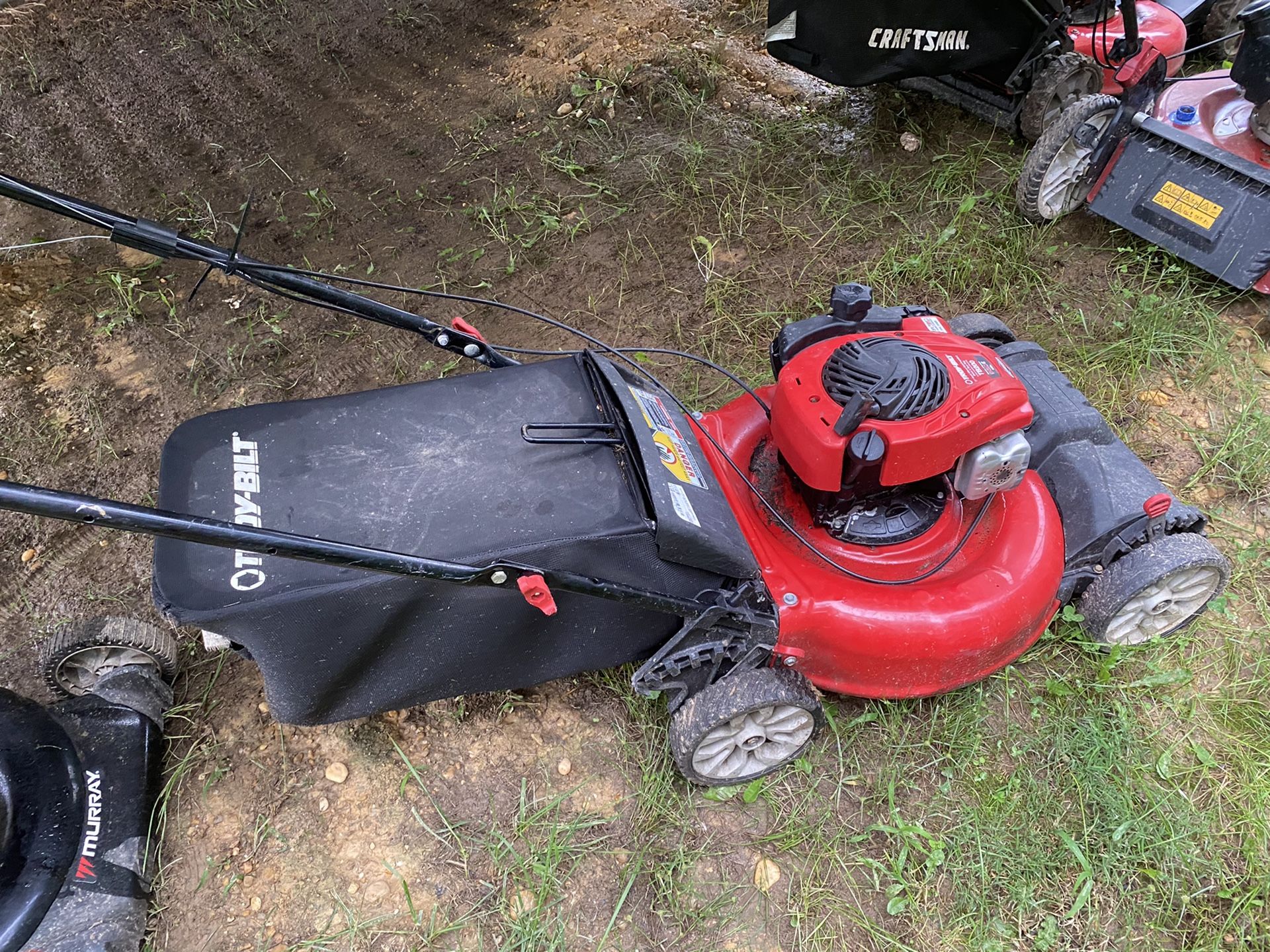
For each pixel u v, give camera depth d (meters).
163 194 4.94
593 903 2.56
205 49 5.98
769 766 2.75
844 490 2.62
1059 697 2.90
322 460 2.28
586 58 5.71
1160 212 4.10
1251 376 3.85
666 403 2.64
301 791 2.79
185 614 1.96
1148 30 4.83
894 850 2.63
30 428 3.84
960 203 4.66
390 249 4.60
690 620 2.37
